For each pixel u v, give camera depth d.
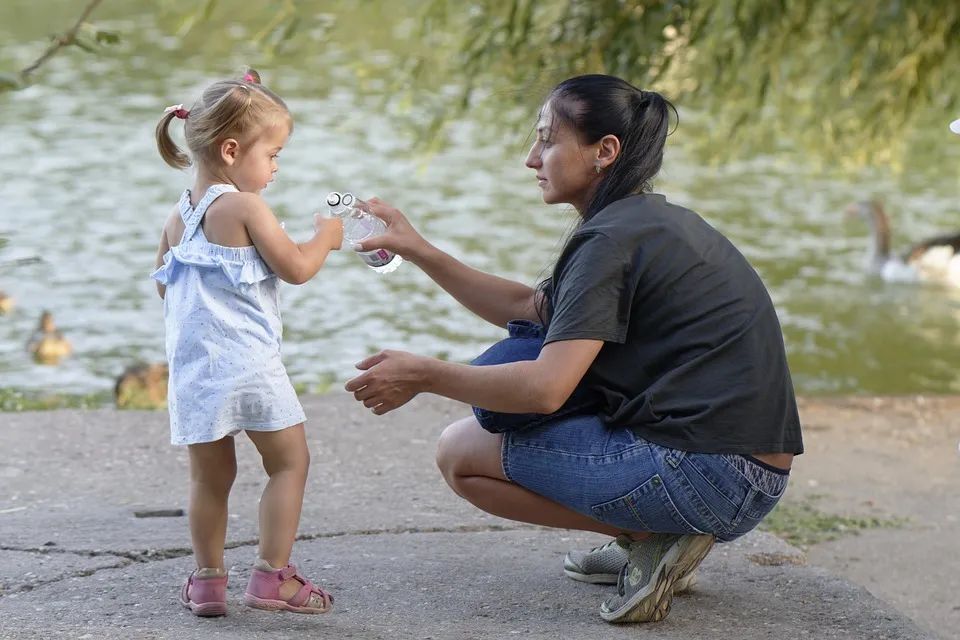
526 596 4.45
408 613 4.22
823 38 11.33
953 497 6.82
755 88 11.50
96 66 24.77
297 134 20.28
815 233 16.92
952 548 6.07
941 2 10.27
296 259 4.00
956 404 8.95
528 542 5.16
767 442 3.93
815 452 7.60
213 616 4.07
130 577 4.53
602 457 3.97
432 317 12.78
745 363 3.92
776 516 6.41
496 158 19.52
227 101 3.96
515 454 4.11
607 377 4.00
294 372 10.80
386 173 18.23
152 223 15.47
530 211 16.66
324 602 4.11
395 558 4.87
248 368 3.91
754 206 18.09
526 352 4.16
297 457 4.06
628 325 3.96
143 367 9.27
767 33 10.69
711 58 10.83
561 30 10.16
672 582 4.12
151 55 25.97
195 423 3.87
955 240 15.20
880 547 6.06
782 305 14.03
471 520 5.46
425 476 6.12
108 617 4.07
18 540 4.95
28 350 10.96
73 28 4.23
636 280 3.90
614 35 9.91
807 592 4.60
